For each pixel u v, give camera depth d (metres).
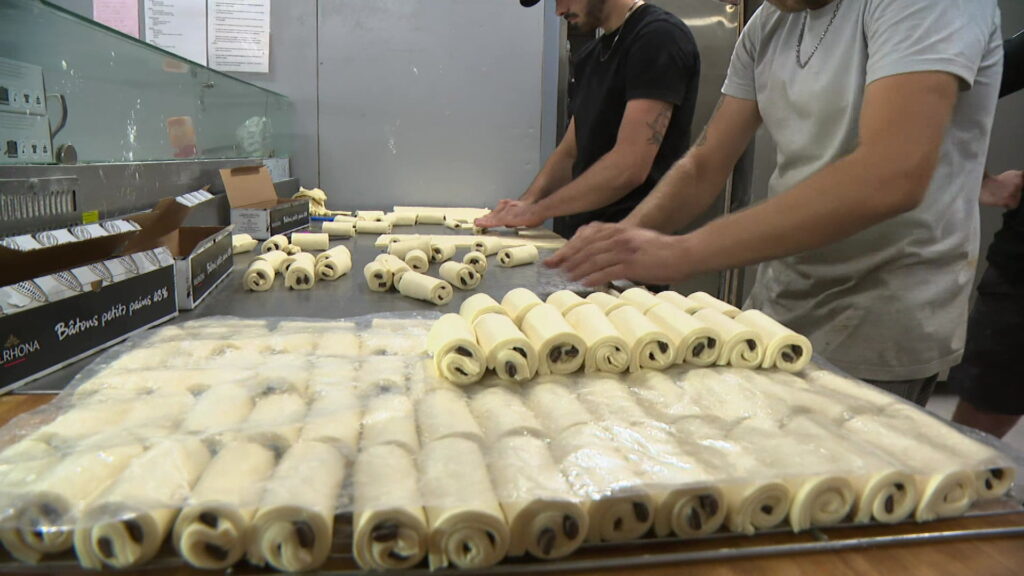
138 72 1.57
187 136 2.00
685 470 0.59
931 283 1.10
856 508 0.58
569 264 1.03
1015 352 1.77
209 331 1.03
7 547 0.50
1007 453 0.65
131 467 0.56
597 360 0.85
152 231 1.29
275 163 2.84
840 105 1.08
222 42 3.06
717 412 0.75
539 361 0.84
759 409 0.75
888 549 0.54
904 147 0.83
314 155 3.26
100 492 0.54
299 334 1.00
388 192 3.33
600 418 0.72
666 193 1.47
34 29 1.07
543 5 3.20
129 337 1.01
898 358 1.12
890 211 0.85
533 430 0.67
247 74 3.13
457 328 0.85
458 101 3.25
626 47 2.00
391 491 0.53
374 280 1.45
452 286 1.52
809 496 0.56
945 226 1.09
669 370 0.89
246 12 3.05
